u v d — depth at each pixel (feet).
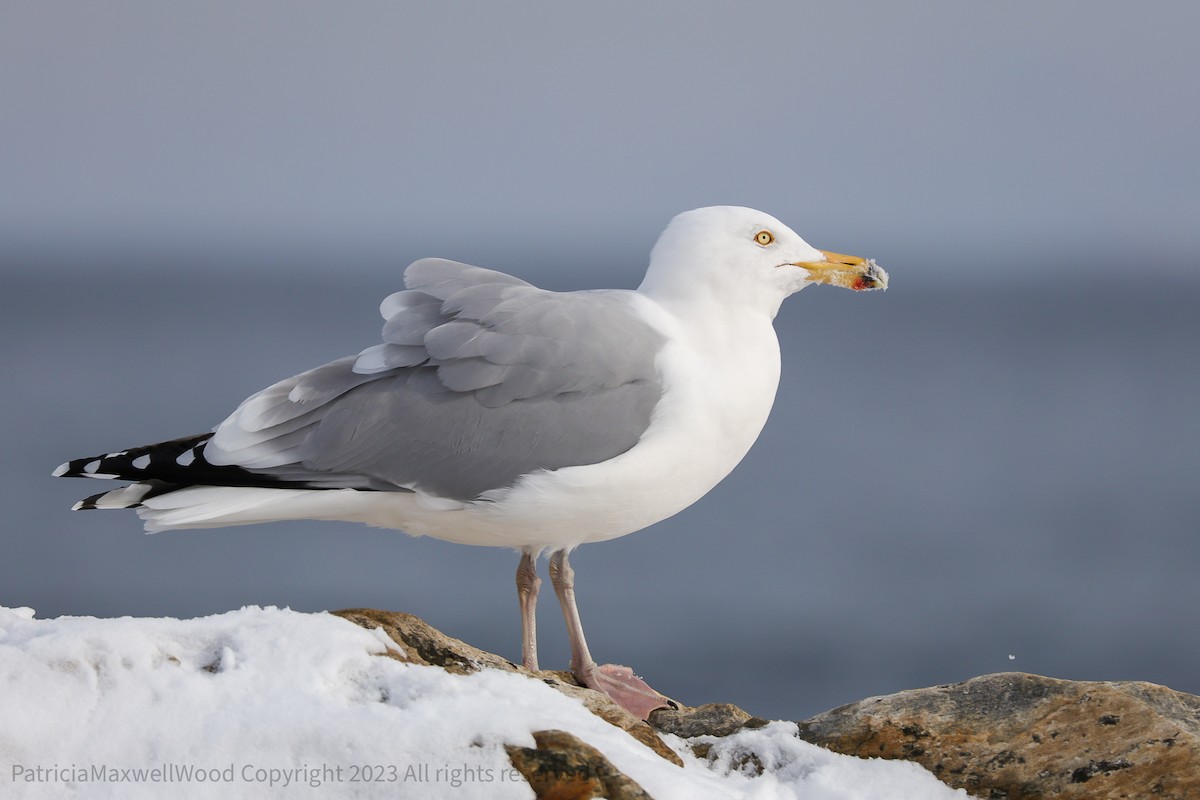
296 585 90.48
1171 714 16.79
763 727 17.94
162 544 101.09
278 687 14.78
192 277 631.15
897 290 585.22
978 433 169.78
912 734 16.97
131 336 272.92
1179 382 224.33
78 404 171.12
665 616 87.35
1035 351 279.90
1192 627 89.40
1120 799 15.75
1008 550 108.99
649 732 16.55
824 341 298.76
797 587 95.61
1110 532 116.47
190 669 14.98
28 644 14.64
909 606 91.97
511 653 79.00
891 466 145.89
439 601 87.40
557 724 14.78
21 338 265.95
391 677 15.23
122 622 15.57
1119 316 401.08
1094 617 91.09
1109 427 175.63
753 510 121.70
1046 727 16.71
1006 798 16.03
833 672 78.89
